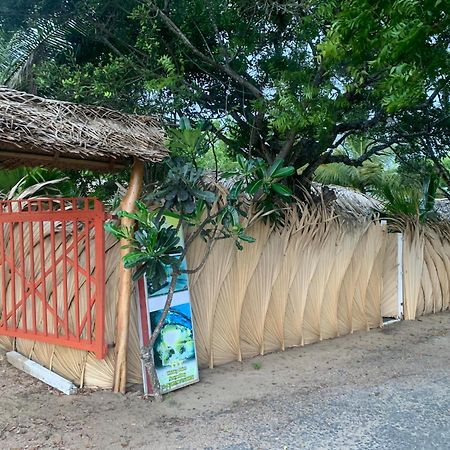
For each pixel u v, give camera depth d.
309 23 6.77
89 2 7.37
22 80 7.77
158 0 7.53
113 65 7.07
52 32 7.56
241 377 5.73
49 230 5.82
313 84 6.43
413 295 8.80
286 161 7.97
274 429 4.36
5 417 4.61
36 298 5.94
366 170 17.42
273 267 6.67
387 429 4.34
